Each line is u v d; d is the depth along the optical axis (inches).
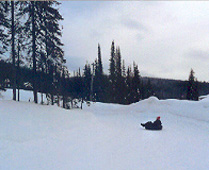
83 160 249.4
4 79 653.9
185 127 566.9
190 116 759.7
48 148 292.5
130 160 254.4
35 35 676.7
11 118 385.1
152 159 260.8
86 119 547.2
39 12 697.0
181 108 856.3
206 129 540.1
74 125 462.3
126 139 379.9
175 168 230.2
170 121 689.6
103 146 318.3
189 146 341.4
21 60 690.8
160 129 512.7
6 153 259.1
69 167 225.1
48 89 748.0
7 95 1376.7
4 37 654.5
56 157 257.3
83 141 342.6
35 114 449.7
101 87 2133.4
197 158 271.4
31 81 689.0
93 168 224.1
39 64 684.1
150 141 371.2
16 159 243.8
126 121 690.2
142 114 886.4
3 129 332.8
